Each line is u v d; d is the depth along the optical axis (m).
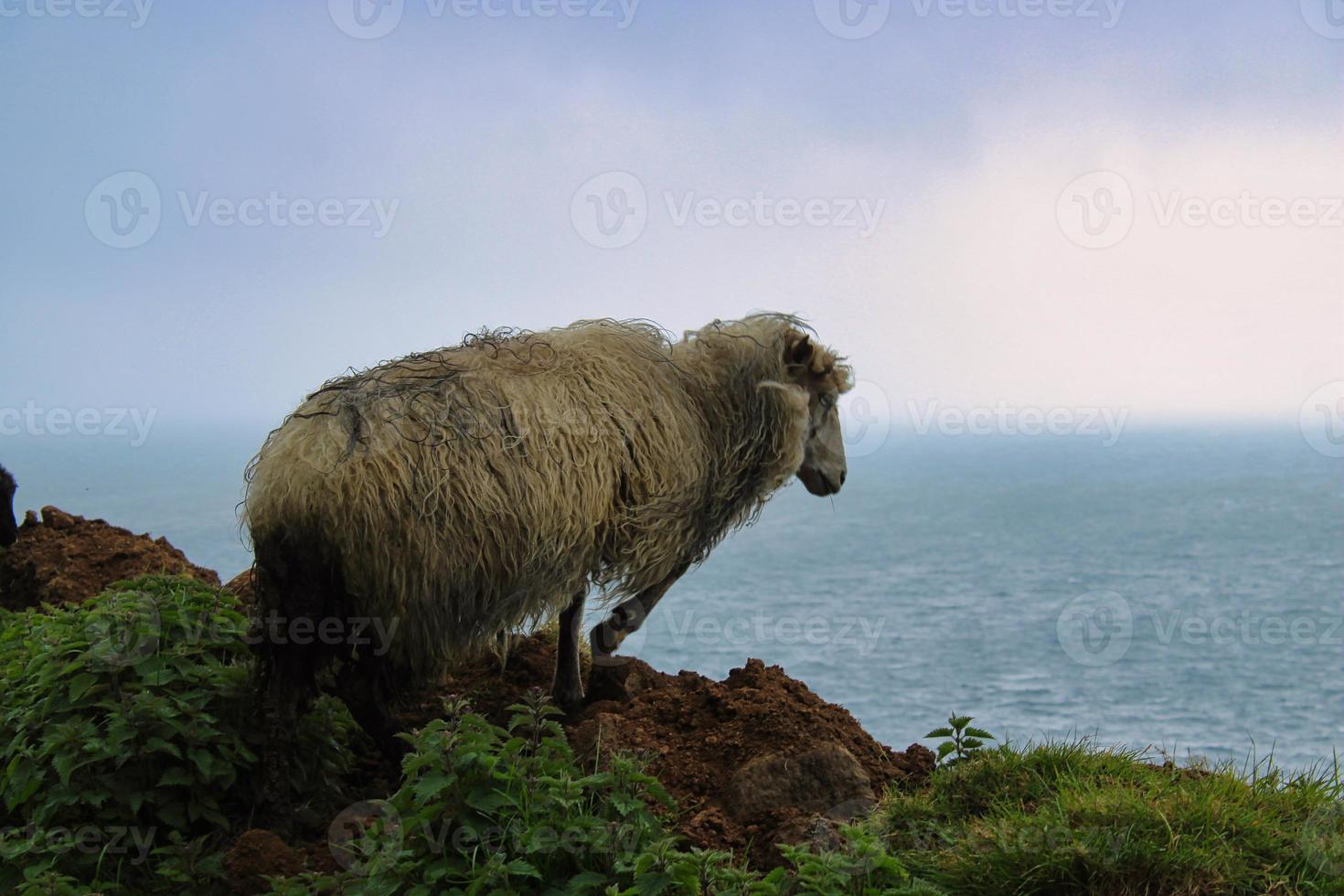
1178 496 115.25
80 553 6.99
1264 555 62.84
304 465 4.30
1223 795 4.44
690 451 5.46
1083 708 21.84
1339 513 91.25
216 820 4.39
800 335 5.92
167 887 4.14
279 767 4.48
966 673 26.91
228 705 4.61
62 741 4.22
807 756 4.75
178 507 62.47
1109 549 68.19
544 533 4.75
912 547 71.62
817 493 6.42
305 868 4.09
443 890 3.77
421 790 3.82
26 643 5.05
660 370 5.55
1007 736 5.11
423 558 4.43
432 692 5.80
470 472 4.54
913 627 36.44
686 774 4.93
